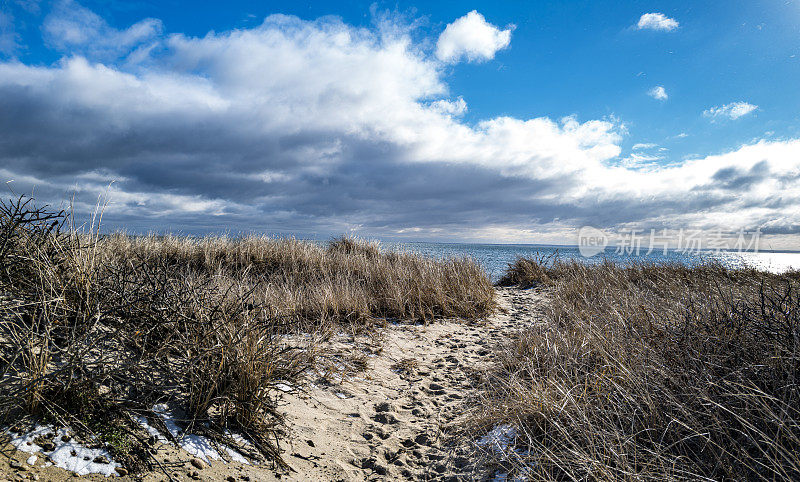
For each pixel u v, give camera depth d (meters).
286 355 3.85
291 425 3.12
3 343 2.27
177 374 2.67
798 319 2.92
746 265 7.15
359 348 5.36
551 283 11.10
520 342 4.96
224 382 2.75
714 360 2.90
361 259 10.02
